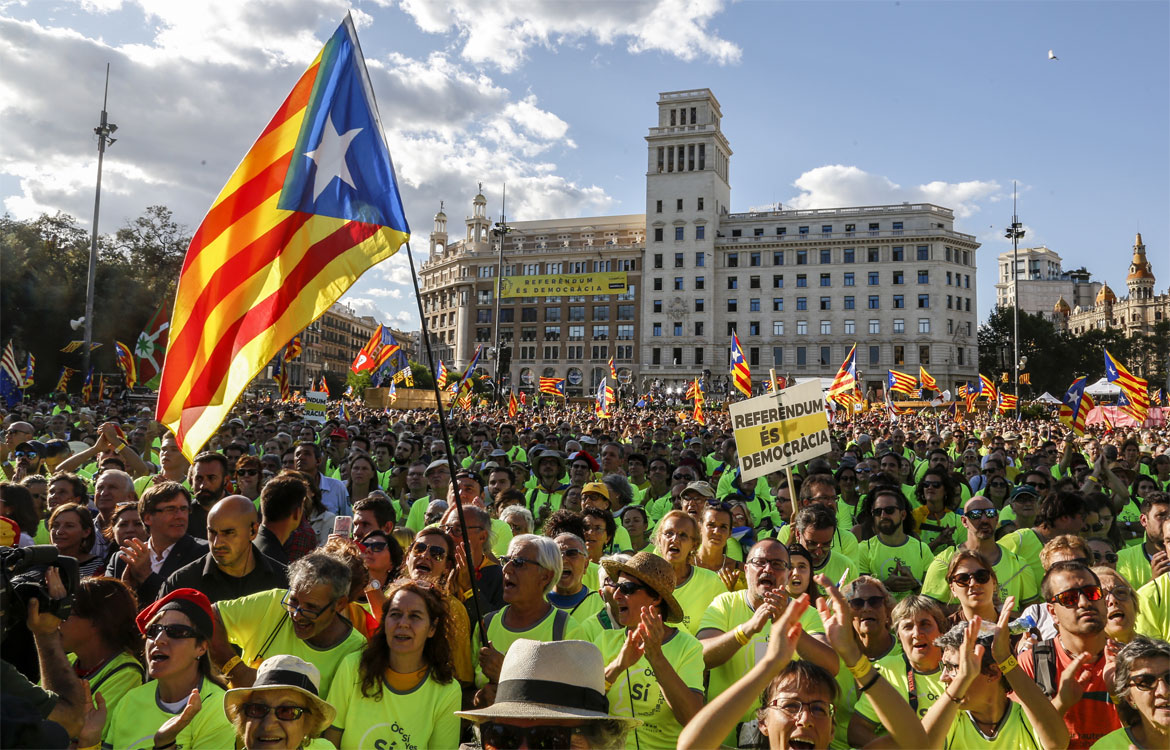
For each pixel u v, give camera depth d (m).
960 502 10.48
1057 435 22.83
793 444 6.93
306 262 5.80
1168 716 3.53
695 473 10.01
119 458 9.02
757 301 103.12
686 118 106.94
